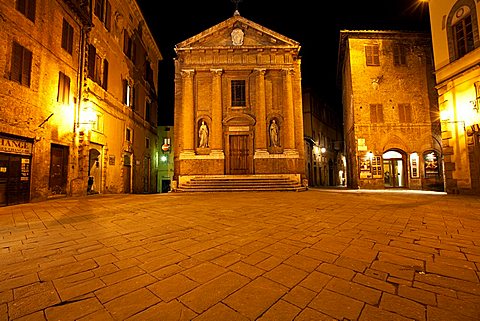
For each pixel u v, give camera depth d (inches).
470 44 444.1
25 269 121.5
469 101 440.8
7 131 342.3
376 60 740.0
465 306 85.8
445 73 488.7
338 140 1472.7
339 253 140.2
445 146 487.8
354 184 757.3
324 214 262.1
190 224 217.5
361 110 724.0
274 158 679.1
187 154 671.1
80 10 482.0
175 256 138.2
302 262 127.5
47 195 416.2
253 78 716.7
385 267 120.3
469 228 195.2
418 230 189.9
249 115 700.7
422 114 716.7
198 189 596.7
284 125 695.7
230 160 699.4
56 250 149.5
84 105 501.4
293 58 725.3
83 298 94.0
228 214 265.9
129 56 740.7
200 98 705.0
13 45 353.4
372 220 228.5
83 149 495.2
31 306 88.6
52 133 427.2
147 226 210.7
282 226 207.2
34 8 388.5
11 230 198.5
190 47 698.8
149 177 920.9
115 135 640.4
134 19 774.5
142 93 848.9
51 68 423.8
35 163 390.3
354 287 100.7
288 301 90.9
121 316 82.4
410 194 502.3
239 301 91.1
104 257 137.3
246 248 150.6
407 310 84.0
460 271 114.9
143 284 105.0
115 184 637.3
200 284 104.7
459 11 458.6
